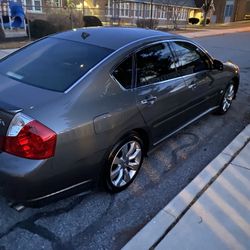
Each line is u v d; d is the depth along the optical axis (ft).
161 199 10.79
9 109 8.15
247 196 10.85
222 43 55.11
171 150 14.20
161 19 113.29
